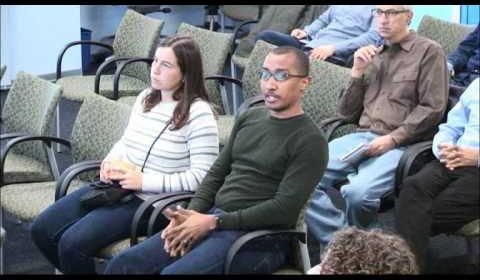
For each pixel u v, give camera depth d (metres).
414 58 4.67
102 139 4.50
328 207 4.46
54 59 8.54
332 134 4.87
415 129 4.55
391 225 4.84
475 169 4.24
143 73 6.16
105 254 3.88
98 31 9.58
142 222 3.87
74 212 4.04
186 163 3.98
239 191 3.69
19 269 4.74
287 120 3.62
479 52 5.49
